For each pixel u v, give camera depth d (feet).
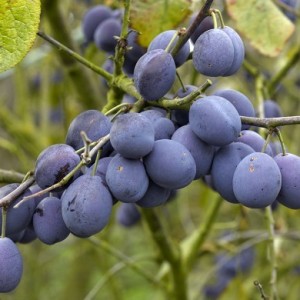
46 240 1.73
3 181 2.03
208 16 1.87
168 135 1.74
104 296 5.44
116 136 1.64
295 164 1.71
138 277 5.65
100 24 2.54
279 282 4.21
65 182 1.66
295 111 3.95
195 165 1.69
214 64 1.75
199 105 1.69
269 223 2.43
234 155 1.73
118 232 5.25
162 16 2.15
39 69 4.24
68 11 3.36
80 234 1.66
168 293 2.88
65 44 2.66
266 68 3.31
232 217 4.25
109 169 1.67
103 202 1.65
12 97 4.79
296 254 3.99
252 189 1.67
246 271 3.85
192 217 4.60
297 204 1.72
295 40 3.32
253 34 2.40
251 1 2.41
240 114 1.81
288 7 2.69
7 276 1.67
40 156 1.72
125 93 2.02
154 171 1.67
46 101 3.89
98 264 4.20
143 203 1.76
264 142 1.79
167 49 1.76
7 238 1.70
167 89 1.75
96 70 2.03
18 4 1.79
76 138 1.76
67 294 4.70
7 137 4.67
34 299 4.60
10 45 1.80
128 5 1.93
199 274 4.11
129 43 2.10
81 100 2.81
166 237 2.63
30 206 1.74
